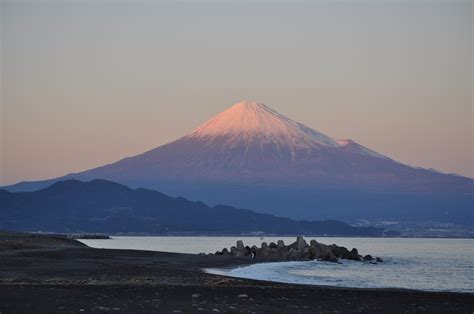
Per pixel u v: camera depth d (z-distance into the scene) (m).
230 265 174.12
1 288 84.69
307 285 111.00
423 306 79.62
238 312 68.62
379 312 72.94
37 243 194.62
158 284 97.88
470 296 94.00
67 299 74.56
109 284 95.12
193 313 66.88
